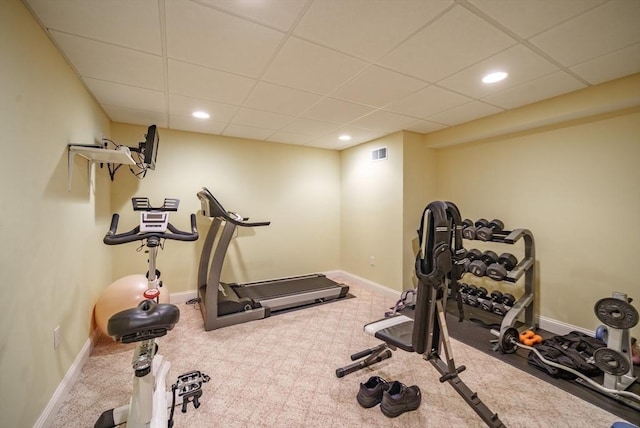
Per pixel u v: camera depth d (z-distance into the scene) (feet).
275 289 11.79
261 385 6.29
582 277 8.45
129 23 4.74
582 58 5.94
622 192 7.66
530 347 7.55
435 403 5.76
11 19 3.99
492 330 8.69
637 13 4.50
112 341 8.03
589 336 8.07
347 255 15.02
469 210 11.54
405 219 11.78
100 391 5.98
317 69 6.39
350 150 14.64
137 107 8.74
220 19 4.65
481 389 6.18
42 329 4.86
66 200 5.93
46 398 4.96
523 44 5.41
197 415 5.37
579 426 5.15
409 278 12.01
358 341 8.39
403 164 11.61
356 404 5.71
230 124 10.62
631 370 6.08
